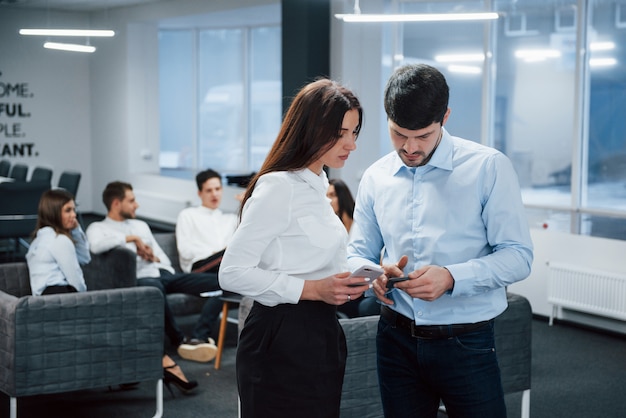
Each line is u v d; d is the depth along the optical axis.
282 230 2.14
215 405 4.39
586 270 6.00
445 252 2.25
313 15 7.85
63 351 3.66
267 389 2.22
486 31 7.61
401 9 8.00
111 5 11.15
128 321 3.80
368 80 8.12
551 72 7.41
